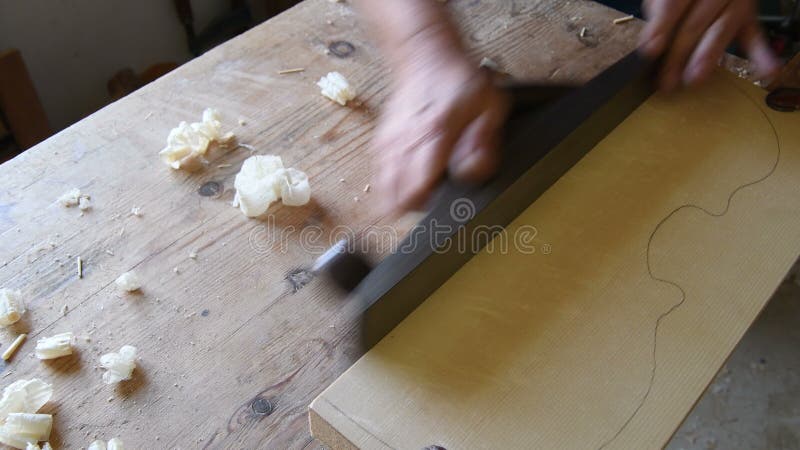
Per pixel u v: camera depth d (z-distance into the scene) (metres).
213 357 0.63
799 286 1.43
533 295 0.58
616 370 0.54
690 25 0.77
